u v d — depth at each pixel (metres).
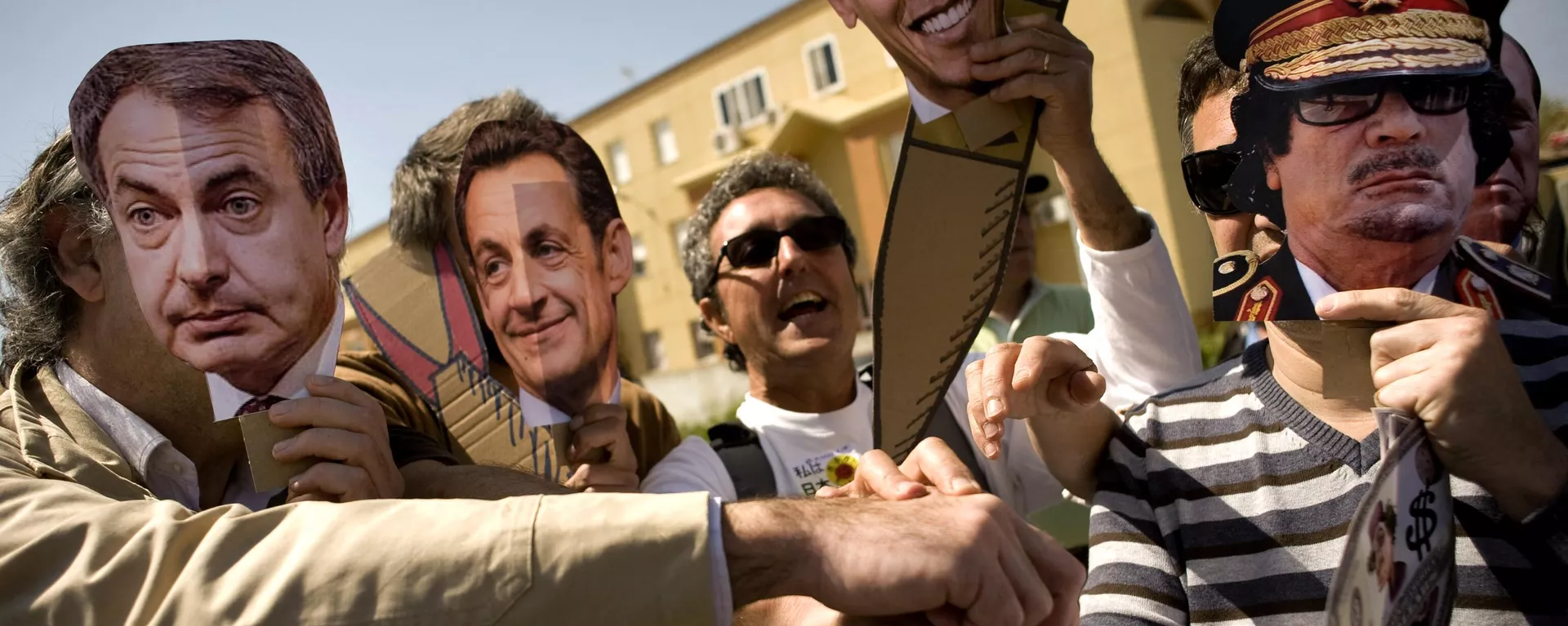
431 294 1.51
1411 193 0.98
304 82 1.15
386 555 0.84
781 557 0.85
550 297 1.45
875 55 13.22
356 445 1.16
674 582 0.83
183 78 1.10
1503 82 0.98
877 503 0.90
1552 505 0.90
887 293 1.25
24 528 0.92
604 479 1.46
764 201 2.03
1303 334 1.10
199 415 1.25
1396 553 0.85
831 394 2.00
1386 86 0.98
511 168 1.44
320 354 1.17
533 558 0.83
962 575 0.83
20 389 1.23
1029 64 1.20
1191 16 3.09
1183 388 1.27
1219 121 1.14
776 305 1.97
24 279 1.25
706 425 10.32
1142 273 1.60
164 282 1.11
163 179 1.10
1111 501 1.22
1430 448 0.91
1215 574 1.11
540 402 1.47
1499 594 0.98
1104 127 6.54
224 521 0.90
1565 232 1.24
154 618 0.84
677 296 15.76
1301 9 1.01
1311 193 1.01
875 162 13.30
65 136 1.27
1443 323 0.91
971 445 1.84
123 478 1.17
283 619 0.82
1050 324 2.92
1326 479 1.08
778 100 14.24
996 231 1.24
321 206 1.16
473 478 1.29
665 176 15.70
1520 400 0.90
